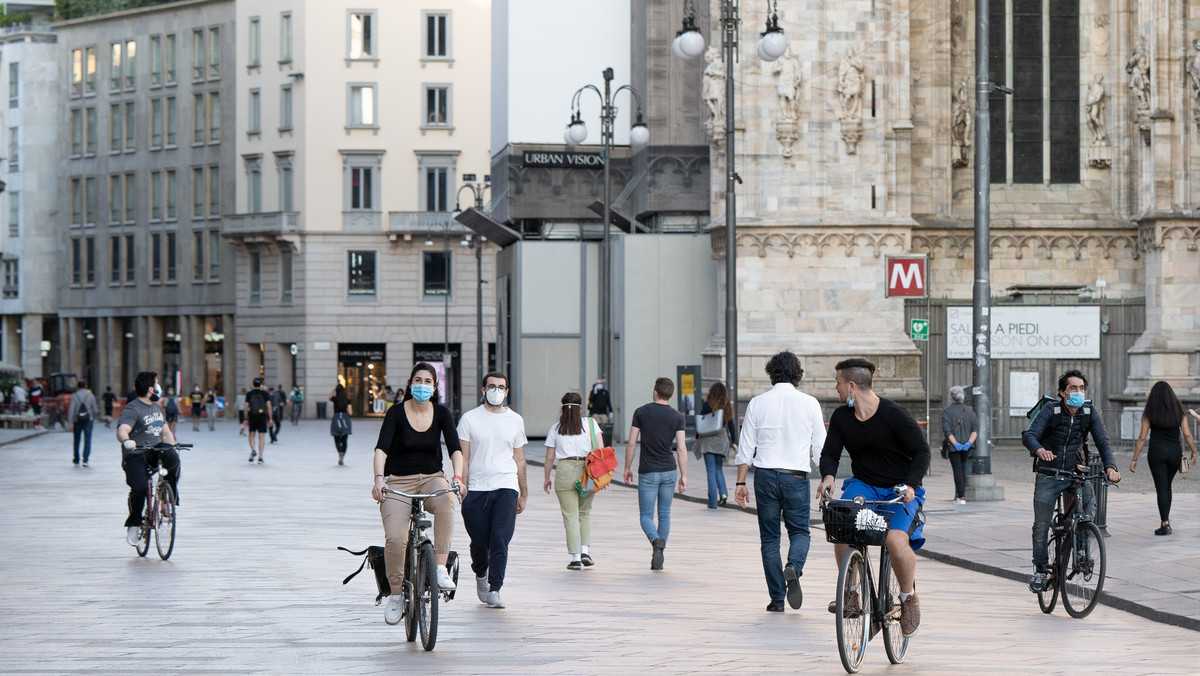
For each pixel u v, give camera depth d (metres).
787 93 63.44
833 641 18.64
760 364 63.69
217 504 39.75
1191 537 30.09
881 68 63.88
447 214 120.75
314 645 17.98
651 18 78.75
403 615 18.52
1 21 156.25
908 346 63.94
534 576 25.17
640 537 32.12
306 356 120.25
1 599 21.94
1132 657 17.80
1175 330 61.66
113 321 141.00
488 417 21.48
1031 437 22.11
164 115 135.00
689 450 58.12
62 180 145.62
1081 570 21.00
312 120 121.25
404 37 122.44
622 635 18.89
